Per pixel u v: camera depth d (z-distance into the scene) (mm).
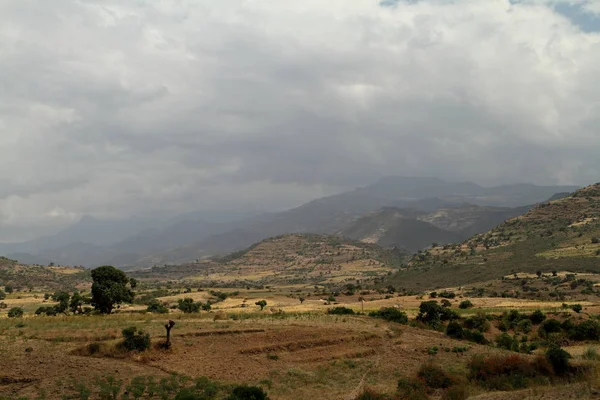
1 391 31469
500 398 29703
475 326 86938
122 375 35969
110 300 81625
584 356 48688
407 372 43094
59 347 41094
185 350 44000
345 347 50531
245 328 52562
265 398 31875
